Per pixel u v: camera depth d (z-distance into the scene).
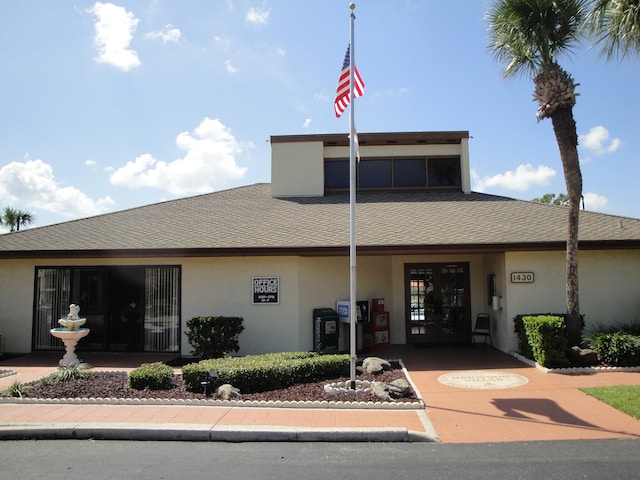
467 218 13.62
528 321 10.65
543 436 6.04
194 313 12.19
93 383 8.56
